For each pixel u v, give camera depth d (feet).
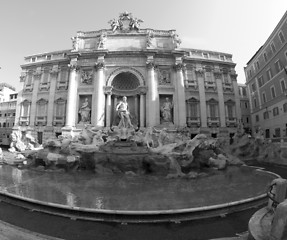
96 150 61.16
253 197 29.58
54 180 45.09
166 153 58.18
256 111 142.51
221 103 124.16
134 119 115.24
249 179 45.29
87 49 122.21
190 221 23.67
